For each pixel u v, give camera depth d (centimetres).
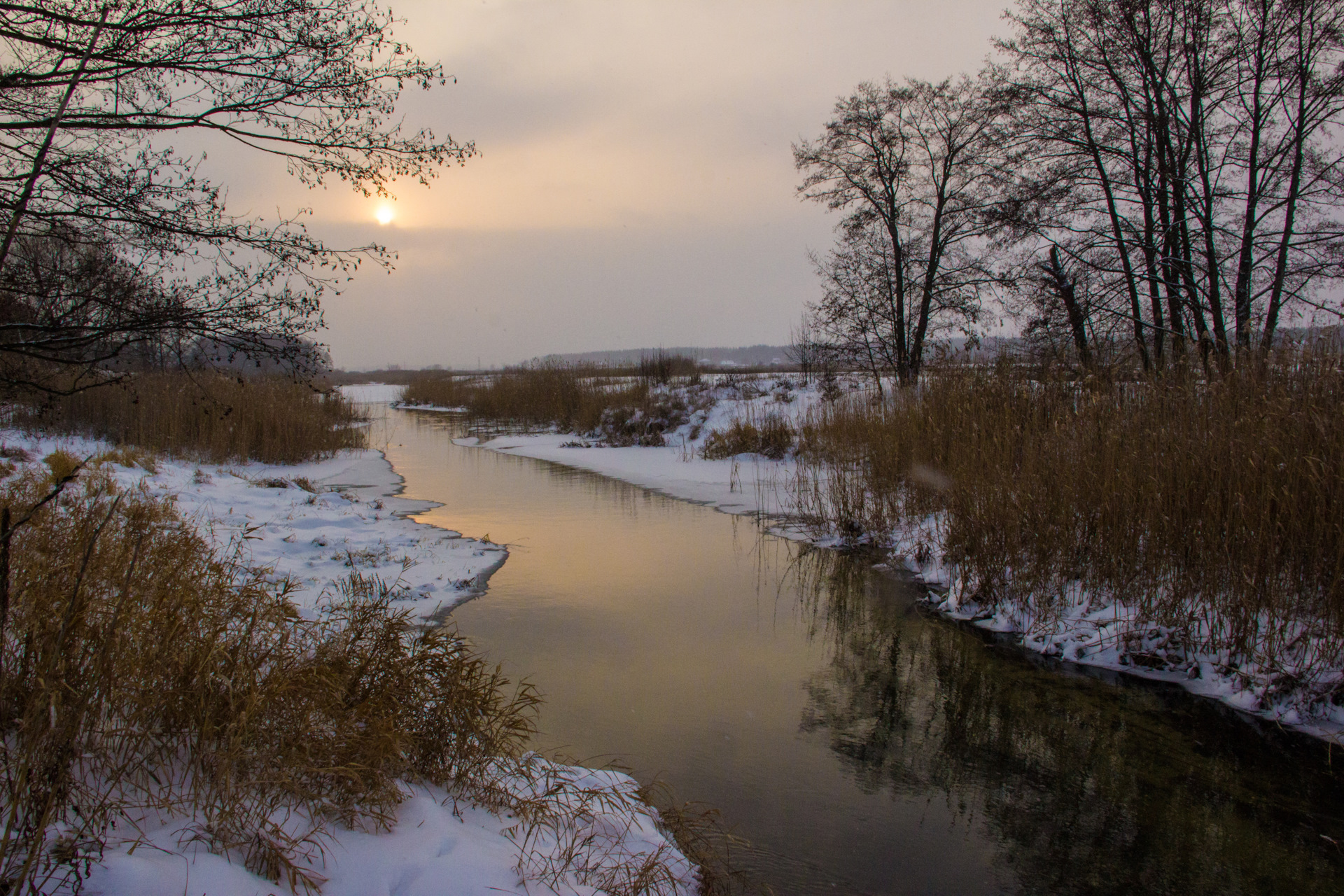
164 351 527
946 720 533
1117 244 1295
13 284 479
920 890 356
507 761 362
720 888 340
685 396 2222
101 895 194
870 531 994
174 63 478
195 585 371
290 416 1636
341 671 345
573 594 769
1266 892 362
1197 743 505
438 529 1020
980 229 1823
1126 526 677
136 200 498
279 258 521
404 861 258
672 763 461
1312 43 1126
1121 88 1346
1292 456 602
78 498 572
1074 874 373
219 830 236
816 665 621
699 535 1038
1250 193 1205
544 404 2650
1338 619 536
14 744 241
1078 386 926
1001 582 739
